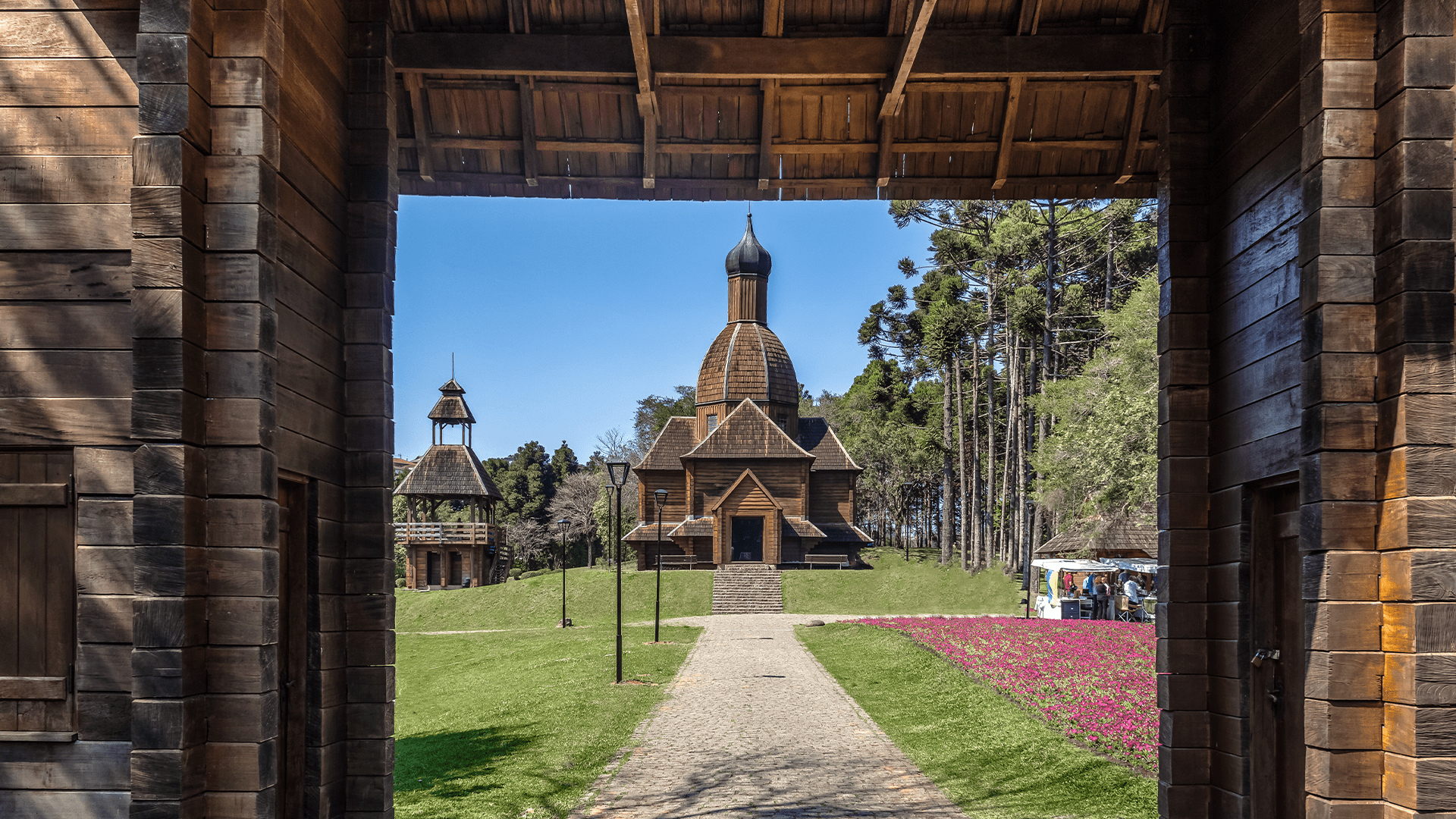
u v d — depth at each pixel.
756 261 52.84
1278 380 4.55
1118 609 29.48
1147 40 6.28
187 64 4.03
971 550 53.22
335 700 5.28
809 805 8.26
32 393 4.18
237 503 4.10
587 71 6.26
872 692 15.38
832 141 7.03
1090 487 29.94
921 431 55.81
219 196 4.17
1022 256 40.59
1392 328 3.83
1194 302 5.46
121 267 4.21
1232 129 5.21
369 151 5.57
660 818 7.89
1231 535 5.10
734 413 47.00
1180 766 5.29
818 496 48.44
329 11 5.32
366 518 5.45
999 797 8.27
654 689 16.08
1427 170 3.78
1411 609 3.69
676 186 7.27
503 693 18.17
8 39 4.29
